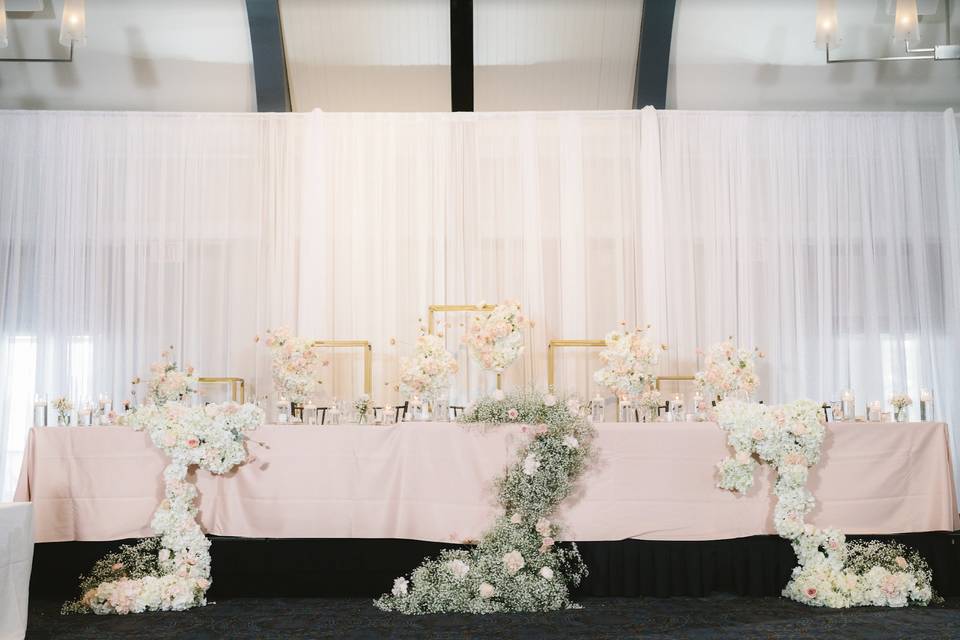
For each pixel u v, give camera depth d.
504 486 3.80
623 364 4.59
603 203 6.59
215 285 6.47
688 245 6.49
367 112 6.69
